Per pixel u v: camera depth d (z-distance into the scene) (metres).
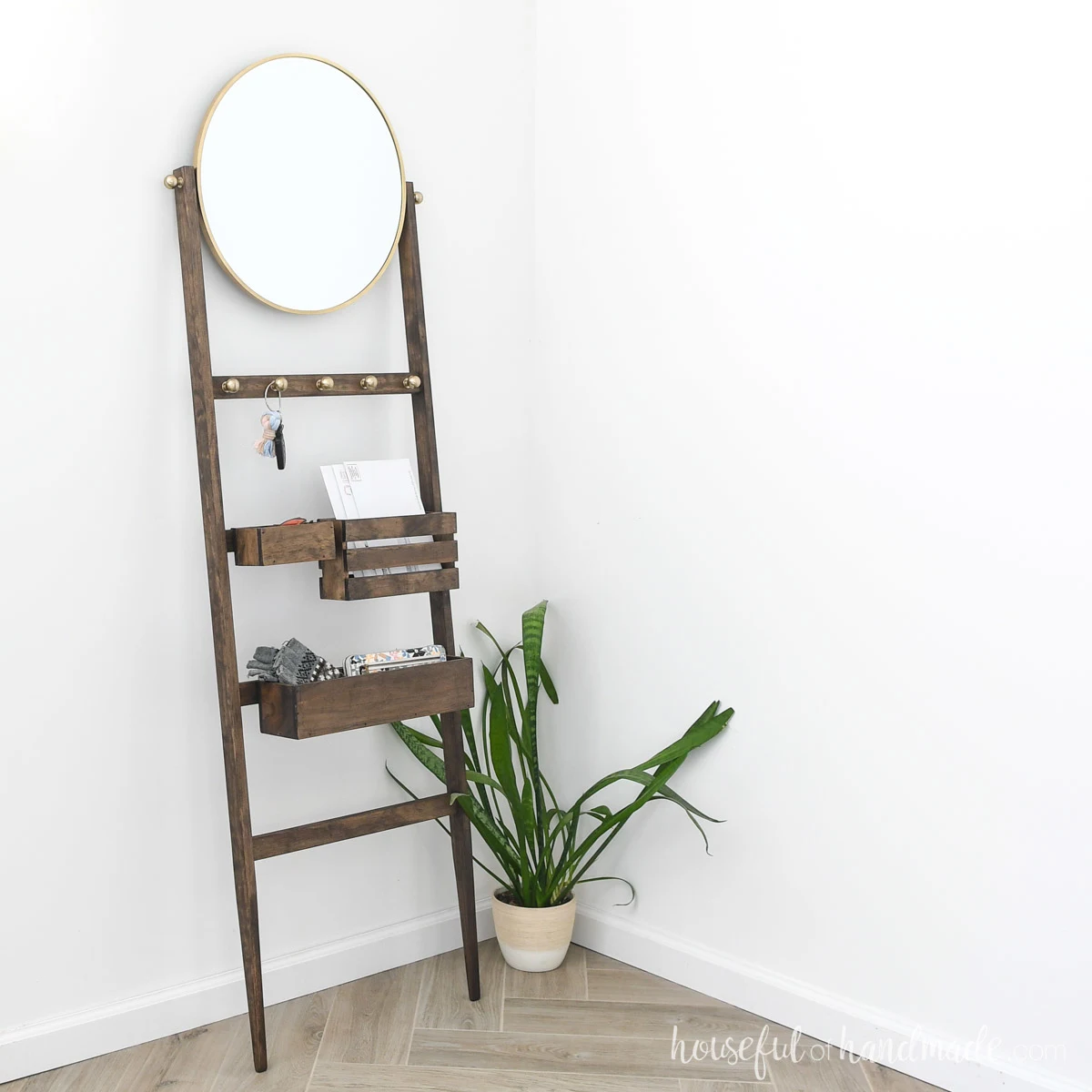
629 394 2.45
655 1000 2.33
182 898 2.17
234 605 2.20
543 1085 2.00
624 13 2.40
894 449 2.00
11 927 1.97
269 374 2.22
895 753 2.03
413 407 2.33
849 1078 2.02
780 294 2.15
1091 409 1.76
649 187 2.38
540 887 2.45
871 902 2.08
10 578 1.94
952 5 1.88
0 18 1.86
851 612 2.08
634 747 2.51
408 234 2.32
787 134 2.12
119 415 2.04
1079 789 1.80
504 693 2.49
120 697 2.07
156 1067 2.04
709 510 2.31
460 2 2.46
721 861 2.33
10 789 1.96
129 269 2.03
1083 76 1.74
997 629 1.88
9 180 1.89
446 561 2.23
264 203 2.13
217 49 2.10
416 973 2.46
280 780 2.29
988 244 1.86
